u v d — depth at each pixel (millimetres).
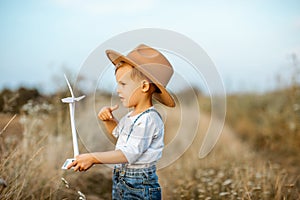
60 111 5785
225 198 4207
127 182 2816
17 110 5691
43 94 6645
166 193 4445
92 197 4430
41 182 4105
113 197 2975
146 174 2791
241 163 5750
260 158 6254
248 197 3816
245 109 9531
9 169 3764
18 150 3965
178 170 5422
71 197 4211
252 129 8594
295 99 7867
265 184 4344
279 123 8102
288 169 5730
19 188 3600
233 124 9062
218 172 5363
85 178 4941
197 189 4734
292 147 7105
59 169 4422
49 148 4762
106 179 5160
